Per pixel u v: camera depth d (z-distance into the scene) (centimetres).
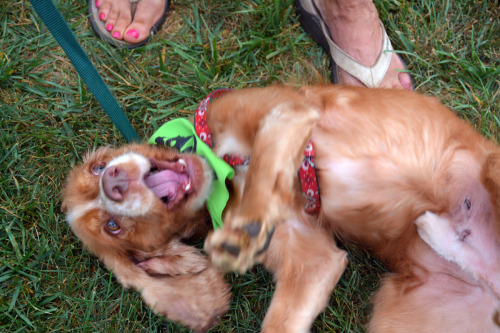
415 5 130
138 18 128
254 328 112
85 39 129
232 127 101
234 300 113
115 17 128
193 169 102
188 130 104
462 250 100
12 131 121
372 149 101
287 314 102
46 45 128
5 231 115
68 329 110
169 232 107
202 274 106
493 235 99
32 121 123
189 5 131
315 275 104
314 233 106
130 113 124
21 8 129
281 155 93
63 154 121
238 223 88
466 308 102
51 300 112
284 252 105
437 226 100
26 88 124
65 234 116
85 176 109
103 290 113
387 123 101
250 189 92
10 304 110
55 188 118
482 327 101
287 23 129
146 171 103
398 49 128
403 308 104
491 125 120
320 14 125
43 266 114
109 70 126
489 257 99
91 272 114
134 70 127
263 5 129
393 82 123
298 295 103
